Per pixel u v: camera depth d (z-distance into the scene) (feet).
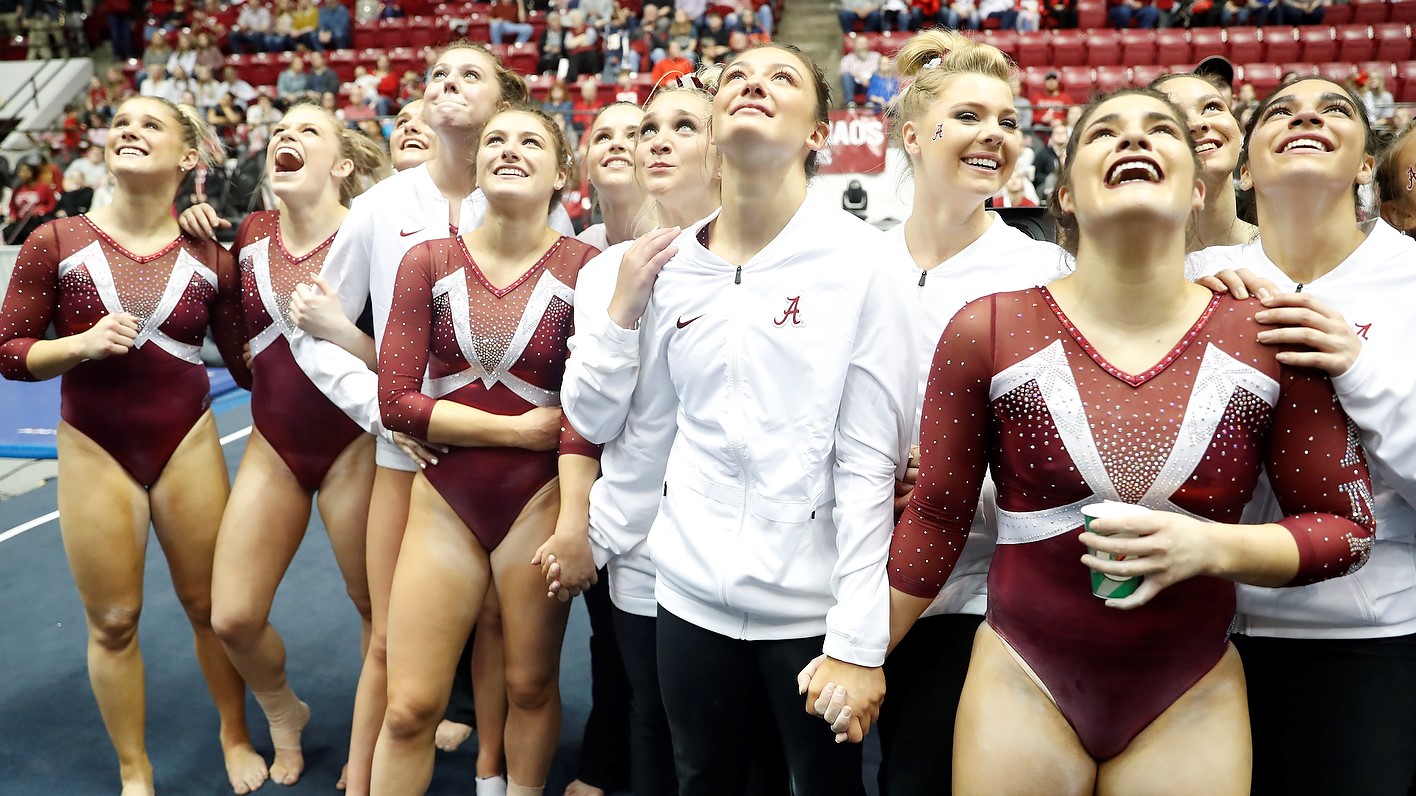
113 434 9.55
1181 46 41.52
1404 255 6.66
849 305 6.49
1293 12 42.14
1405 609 6.35
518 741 9.05
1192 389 5.33
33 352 9.07
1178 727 5.47
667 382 7.34
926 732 6.77
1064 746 5.61
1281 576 5.22
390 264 9.55
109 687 9.90
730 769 7.06
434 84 9.41
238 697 10.55
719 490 6.72
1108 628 5.49
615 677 9.88
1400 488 6.00
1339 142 6.48
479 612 9.28
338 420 9.87
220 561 9.76
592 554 8.07
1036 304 5.65
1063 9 42.47
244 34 45.50
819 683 6.11
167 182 9.66
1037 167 29.73
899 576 6.10
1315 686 6.36
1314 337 5.31
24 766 10.87
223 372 28.02
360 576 10.25
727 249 6.85
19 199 34.94
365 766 9.55
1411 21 41.83
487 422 8.36
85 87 46.19
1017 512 5.73
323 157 9.86
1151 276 5.37
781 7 46.44
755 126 6.29
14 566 16.24
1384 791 6.04
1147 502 5.37
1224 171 8.27
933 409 5.88
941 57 8.15
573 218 21.27
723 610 6.70
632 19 41.47
